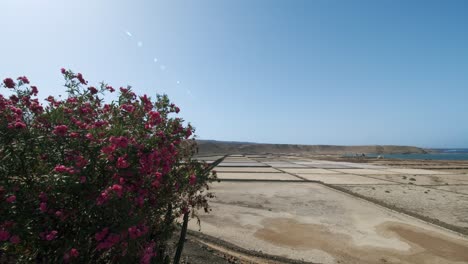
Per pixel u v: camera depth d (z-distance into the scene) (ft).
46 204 7.27
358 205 40.83
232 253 21.35
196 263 16.84
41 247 7.39
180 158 12.18
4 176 7.42
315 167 112.06
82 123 9.30
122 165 7.88
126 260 8.14
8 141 7.58
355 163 149.18
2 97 9.31
